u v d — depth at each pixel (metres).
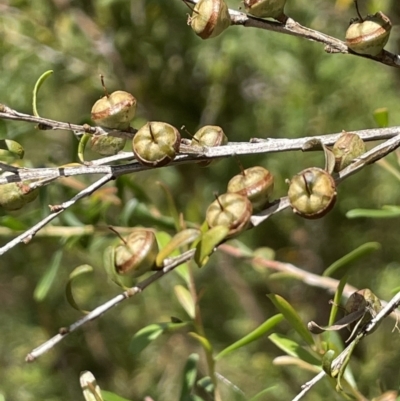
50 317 0.70
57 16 0.60
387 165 0.38
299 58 0.62
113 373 0.73
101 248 0.63
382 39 0.31
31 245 0.59
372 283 0.71
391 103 0.62
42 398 0.71
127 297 0.31
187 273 0.36
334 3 0.58
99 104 0.31
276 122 0.66
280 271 0.47
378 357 0.54
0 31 0.57
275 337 0.35
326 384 0.45
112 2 0.57
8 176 0.31
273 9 0.31
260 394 0.34
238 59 0.63
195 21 0.32
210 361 0.35
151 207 0.40
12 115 0.30
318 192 0.30
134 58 0.62
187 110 0.66
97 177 0.45
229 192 0.31
